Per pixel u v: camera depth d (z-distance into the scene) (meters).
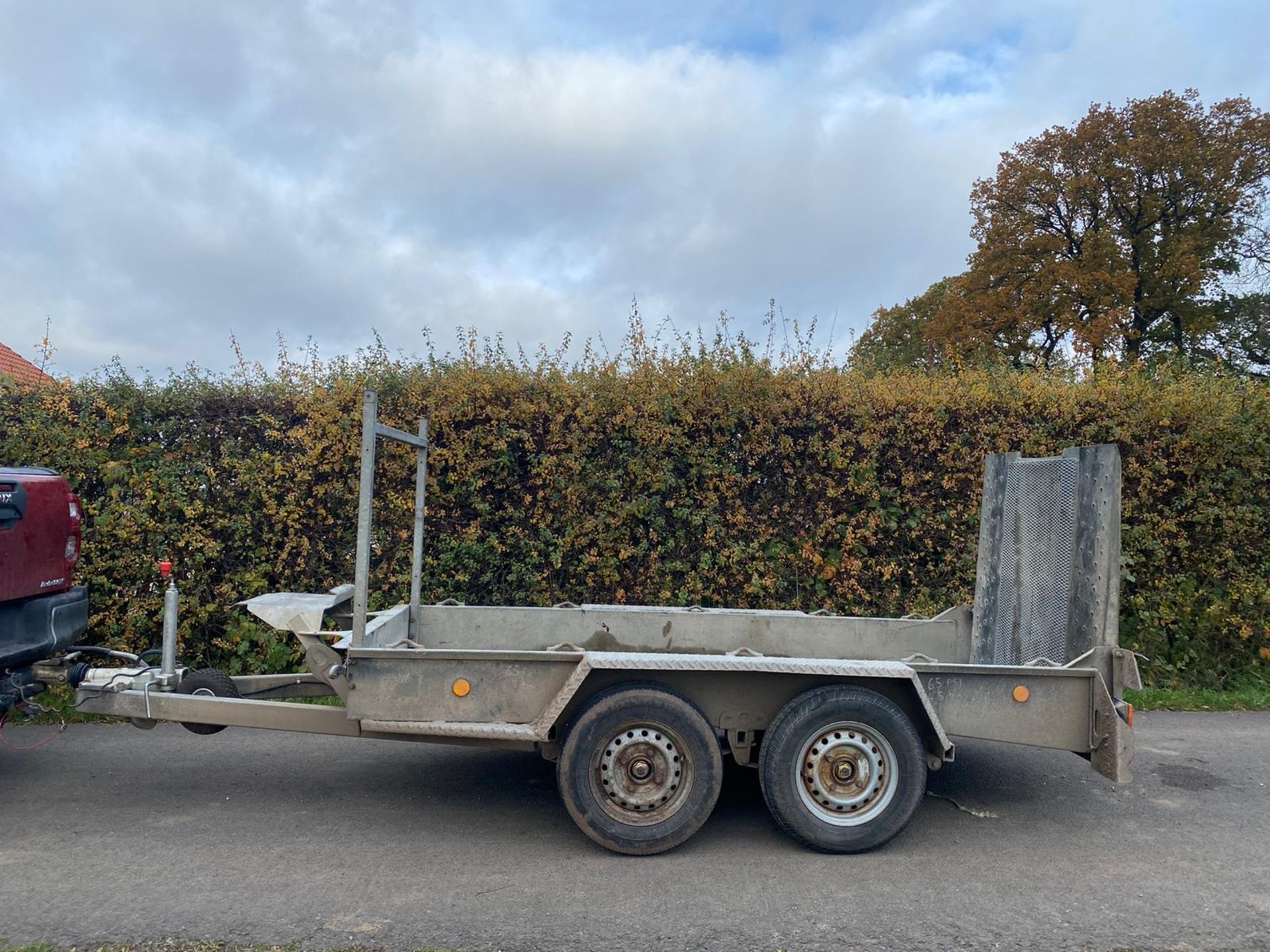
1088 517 5.00
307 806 5.06
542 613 6.15
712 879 4.12
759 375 7.72
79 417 7.18
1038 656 5.43
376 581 7.52
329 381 7.50
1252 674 8.56
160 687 5.02
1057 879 4.19
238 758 5.93
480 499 7.54
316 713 4.75
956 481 7.97
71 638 5.34
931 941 3.57
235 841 4.52
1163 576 8.34
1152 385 8.48
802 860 4.37
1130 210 31.47
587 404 7.48
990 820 4.98
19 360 17.31
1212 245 30.19
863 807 4.45
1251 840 4.74
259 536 7.49
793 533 7.88
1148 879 4.20
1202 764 6.14
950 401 7.98
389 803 5.12
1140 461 8.25
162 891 3.92
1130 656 4.76
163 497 7.24
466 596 7.64
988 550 6.12
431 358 7.66
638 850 4.35
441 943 3.49
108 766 5.73
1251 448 8.38
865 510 7.91
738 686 4.57
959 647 6.39
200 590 7.35
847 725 4.45
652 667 4.36
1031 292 31.70
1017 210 33.47
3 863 4.20
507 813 4.99
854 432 7.80
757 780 5.61
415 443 5.71
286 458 7.41
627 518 7.62
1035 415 8.11
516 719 4.46
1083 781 5.71
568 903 3.86
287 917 3.69
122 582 7.30
